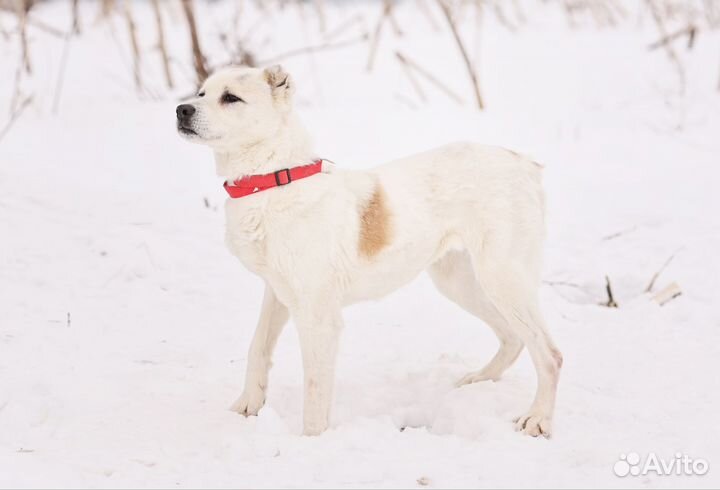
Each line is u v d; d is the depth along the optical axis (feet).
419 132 33.22
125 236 24.88
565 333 20.92
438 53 42.45
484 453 14.58
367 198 16.17
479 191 16.76
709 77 38.37
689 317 21.43
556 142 32.78
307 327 15.84
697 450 14.79
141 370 18.57
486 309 18.26
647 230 26.27
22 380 17.65
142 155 31.37
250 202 15.80
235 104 15.64
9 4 46.19
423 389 18.13
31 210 25.73
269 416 15.65
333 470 13.78
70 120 34.17
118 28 46.24
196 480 13.53
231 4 50.67
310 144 16.30
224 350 20.04
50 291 22.24
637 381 18.08
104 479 13.55
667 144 32.58
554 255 25.31
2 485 12.91
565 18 49.03
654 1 47.03
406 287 23.90
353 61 41.60
